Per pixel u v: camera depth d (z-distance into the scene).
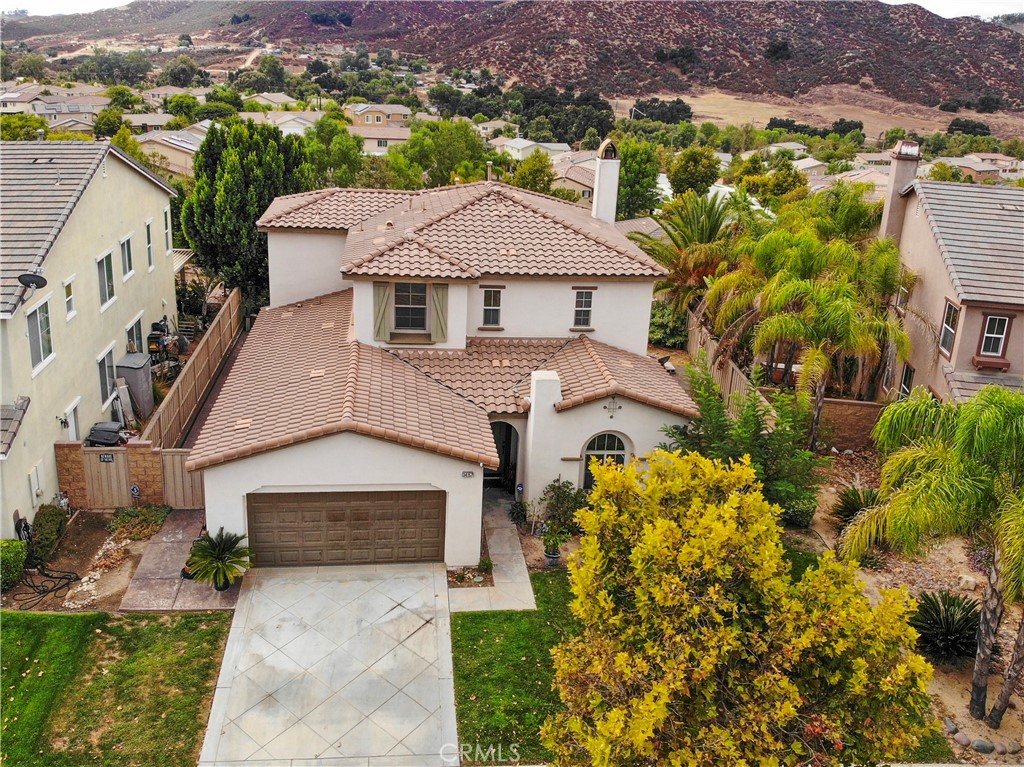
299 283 27.02
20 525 17.81
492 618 17.16
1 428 17.31
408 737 14.12
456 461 17.98
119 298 25.66
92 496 20.27
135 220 27.36
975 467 12.97
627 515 11.54
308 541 18.42
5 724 13.88
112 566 18.20
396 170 66.62
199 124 110.88
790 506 20.36
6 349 17.55
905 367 27.20
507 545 19.83
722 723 10.15
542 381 19.80
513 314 23.02
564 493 20.44
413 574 18.52
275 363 22.06
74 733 13.85
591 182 81.19
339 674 15.43
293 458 17.47
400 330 22.52
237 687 15.00
